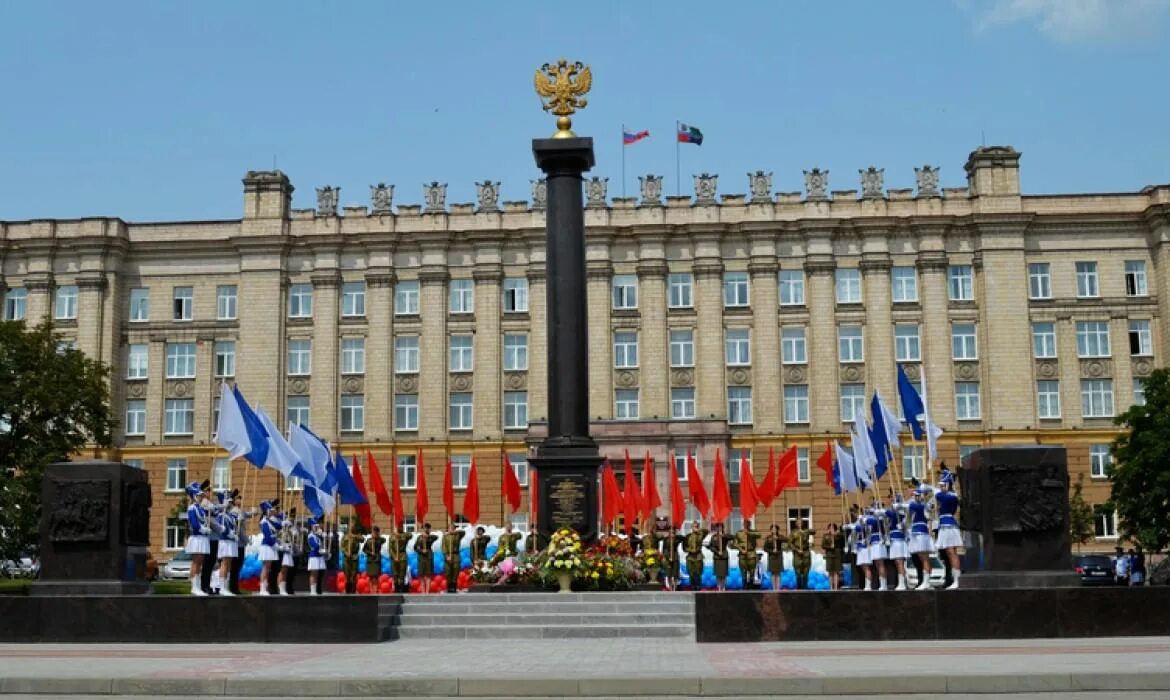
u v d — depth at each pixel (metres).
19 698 19.31
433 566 46.56
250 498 82.50
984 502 29.70
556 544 36.28
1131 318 82.31
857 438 39.97
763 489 47.91
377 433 83.31
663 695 19.20
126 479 31.33
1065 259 82.88
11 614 29.16
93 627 29.05
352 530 43.09
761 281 83.31
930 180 83.56
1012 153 82.88
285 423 84.31
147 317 86.75
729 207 84.31
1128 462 65.81
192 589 32.22
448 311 84.75
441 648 27.48
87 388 63.56
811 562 45.91
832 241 83.62
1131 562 66.69
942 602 28.00
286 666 22.56
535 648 27.31
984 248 82.38
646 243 84.06
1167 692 18.47
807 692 19.05
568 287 41.12
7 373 60.66
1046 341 82.31
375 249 85.19
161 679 19.89
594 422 77.88
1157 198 81.94
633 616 32.72
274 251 85.50
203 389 85.50
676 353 83.62
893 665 21.38
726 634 28.42
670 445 77.31
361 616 29.00
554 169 41.91
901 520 34.81
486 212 84.94
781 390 82.31
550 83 42.88
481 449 82.56
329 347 84.44
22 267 86.62
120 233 86.38
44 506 31.03
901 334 82.88
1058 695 18.20
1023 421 80.62
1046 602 27.86
